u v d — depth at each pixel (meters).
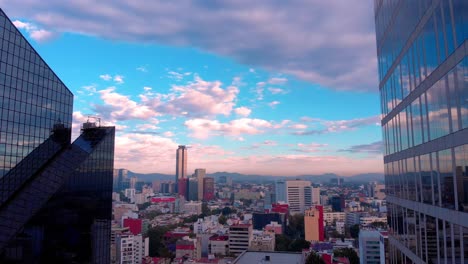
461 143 26.97
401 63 43.53
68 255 95.00
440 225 31.67
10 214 79.44
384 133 54.28
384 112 53.97
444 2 29.53
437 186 32.19
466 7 25.56
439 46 30.83
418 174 37.59
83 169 103.94
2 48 90.38
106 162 115.06
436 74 31.67
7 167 91.19
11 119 93.19
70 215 96.81
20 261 77.75
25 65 98.69
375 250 187.25
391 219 50.50
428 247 34.91
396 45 45.84
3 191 89.31
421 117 36.22
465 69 25.94
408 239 41.88
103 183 112.69
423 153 35.81
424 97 35.09
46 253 86.12
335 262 172.38
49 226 88.19
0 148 89.44
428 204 34.66
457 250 28.27
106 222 112.94
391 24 48.47
